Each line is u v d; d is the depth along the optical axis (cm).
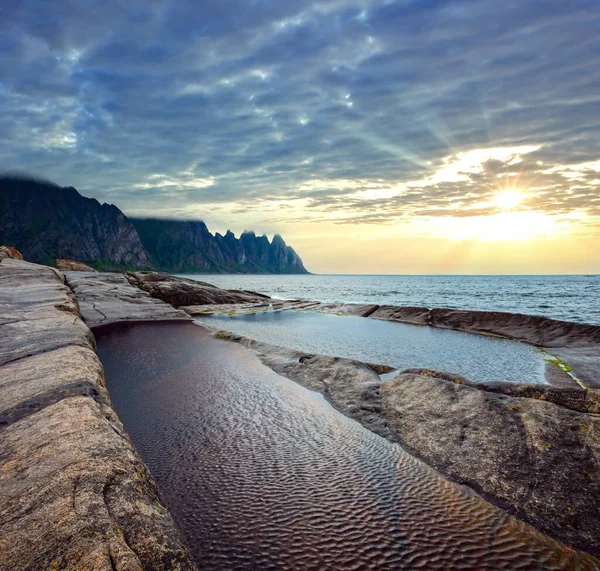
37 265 3388
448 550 495
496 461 677
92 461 475
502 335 2272
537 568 470
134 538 369
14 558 322
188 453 752
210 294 4431
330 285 15088
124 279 4322
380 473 684
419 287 12456
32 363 864
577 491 582
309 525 537
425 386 994
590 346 1827
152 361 1544
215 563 463
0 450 505
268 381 1259
